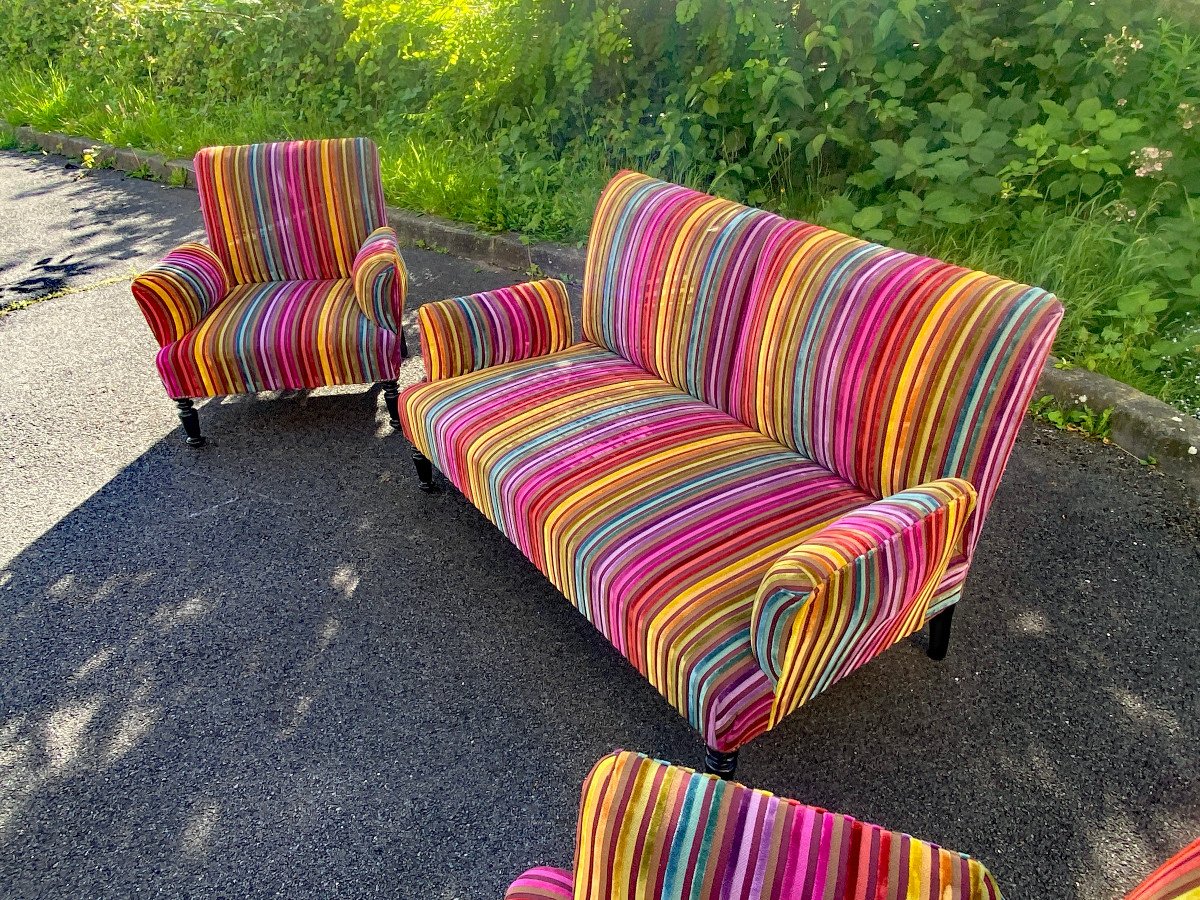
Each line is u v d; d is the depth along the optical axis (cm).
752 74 361
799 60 366
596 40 415
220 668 210
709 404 226
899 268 177
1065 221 304
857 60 339
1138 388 273
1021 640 202
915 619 174
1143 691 188
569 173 446
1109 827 161
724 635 149
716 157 404
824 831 92
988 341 158
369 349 284
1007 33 330
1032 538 232
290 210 320
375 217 323
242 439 307
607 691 197
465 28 479
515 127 470
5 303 424
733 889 88
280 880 161
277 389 317
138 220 536
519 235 427
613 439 207
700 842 90
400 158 503
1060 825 162
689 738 185
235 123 617
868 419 177
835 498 182
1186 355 282
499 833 167
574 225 417
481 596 228
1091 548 227
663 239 230
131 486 283
